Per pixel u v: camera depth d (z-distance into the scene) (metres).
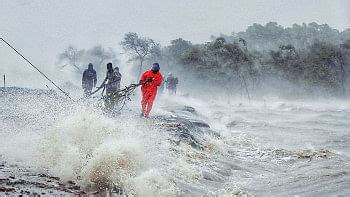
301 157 14.44
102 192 7.21
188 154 12.00
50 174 7.84
